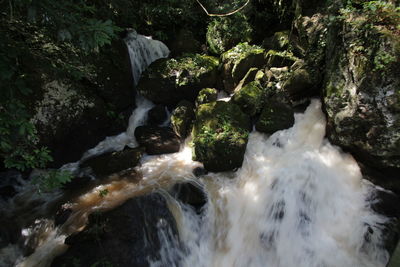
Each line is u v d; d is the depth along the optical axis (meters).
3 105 3.21
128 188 5.24
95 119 6.39
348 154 5.19
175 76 7.16
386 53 4.20
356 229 4.48
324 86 5.58
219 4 8.73
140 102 7.55
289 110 6.02
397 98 4.15
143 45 8.03
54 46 5.22
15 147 3.69
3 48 3.29
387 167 4.55
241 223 4.85
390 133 4.29
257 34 8.05
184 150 6.31
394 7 4.67
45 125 5.45
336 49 5.35
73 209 4.80
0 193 5.17
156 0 8.91
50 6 2.94
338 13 5.66
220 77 7.52
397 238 4.22
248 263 4.54
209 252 4.73
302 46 6.76
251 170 5.42
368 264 4.20
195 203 5.01
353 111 4.67
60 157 5.89
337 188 4.89
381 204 4.61
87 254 3.91
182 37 8.55
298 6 6.89
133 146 6.58
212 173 5.58
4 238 4.39
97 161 5.93
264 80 6.78
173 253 4.42
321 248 4.39
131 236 4.12
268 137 5.97
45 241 4.39
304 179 4.92
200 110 6.22
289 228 4.62
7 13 3.70
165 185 5.21
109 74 6.73
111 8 7.05
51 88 5.60
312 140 5.62
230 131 5.72
